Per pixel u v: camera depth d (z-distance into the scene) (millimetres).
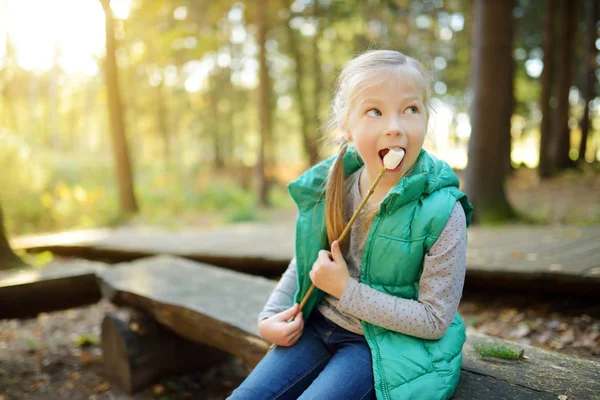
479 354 1822
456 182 1583
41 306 3320
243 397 1598
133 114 22344
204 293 2930
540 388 1548
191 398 3008
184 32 12508
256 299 2783
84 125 23953
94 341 3822
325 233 1712
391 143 1502
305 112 17953
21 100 16188
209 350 3354
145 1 12039
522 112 20016
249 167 24625
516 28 15234
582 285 3094
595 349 2697
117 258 5656
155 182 13719
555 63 15328
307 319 1801
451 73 18125
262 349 2182
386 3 13688
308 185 1749
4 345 3811
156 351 3109
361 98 1541
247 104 23516
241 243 5457
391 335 1516
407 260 1493
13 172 9680
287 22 13602
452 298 1449
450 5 15094
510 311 3402
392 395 1425
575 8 13602
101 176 13828
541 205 9328
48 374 3303
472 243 4652
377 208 1597
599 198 9812
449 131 22750
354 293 1505
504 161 6680
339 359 1569
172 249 5254
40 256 5793
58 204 10203
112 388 3111
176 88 22609
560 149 14969
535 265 3418
